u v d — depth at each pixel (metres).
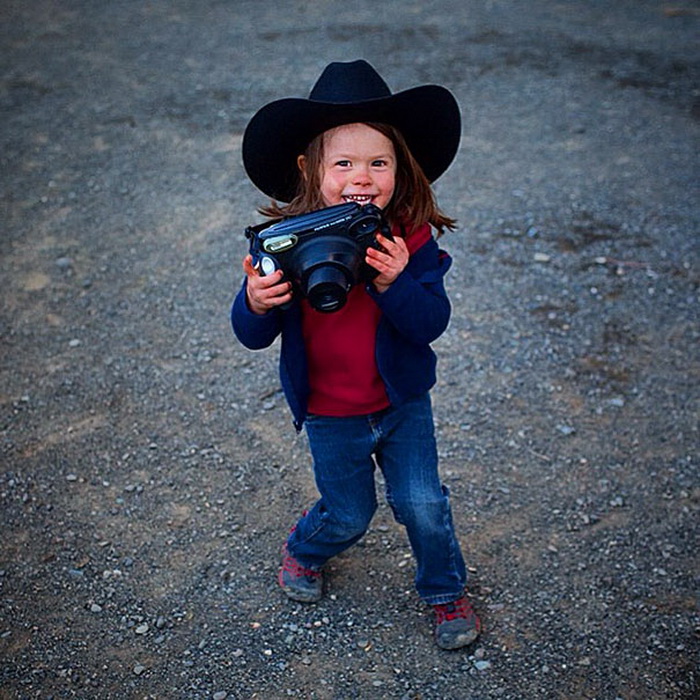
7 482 3.31
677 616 2.78
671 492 3.28
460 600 2.69
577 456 3.45
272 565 2.97
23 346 4.07
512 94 6.66
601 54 7.41
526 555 3.01
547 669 2.61
